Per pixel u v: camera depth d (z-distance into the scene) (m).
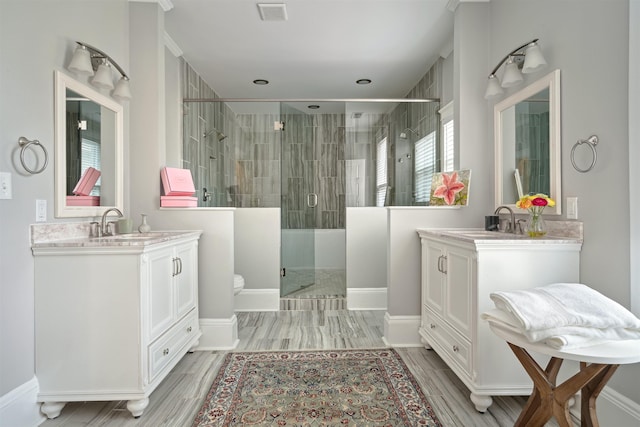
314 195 4.32
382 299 4.04
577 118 1.89
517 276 1.87
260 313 3.87
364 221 4.04
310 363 2.50
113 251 1.82
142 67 2.76
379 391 2.09
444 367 2.43
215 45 3.56
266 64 4.00
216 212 2.81
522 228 2.31
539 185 2.20
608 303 1.34
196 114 4.10
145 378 1.86
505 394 1.85
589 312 1.30
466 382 1.95
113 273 1.82
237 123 4.19
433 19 3.12
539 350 1.27
